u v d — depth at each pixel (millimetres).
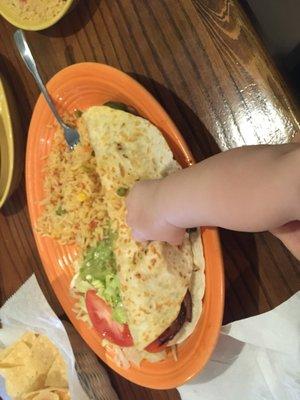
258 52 384
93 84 437
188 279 391
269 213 268
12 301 523
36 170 490
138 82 422
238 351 413
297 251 336
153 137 401
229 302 406
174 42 419
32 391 509
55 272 489
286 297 383
